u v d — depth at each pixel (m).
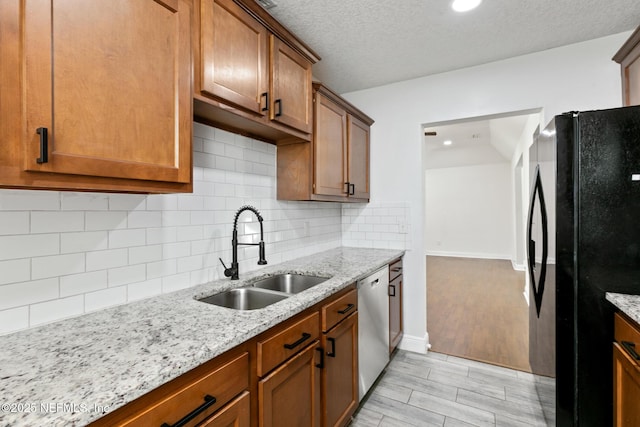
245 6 1.40
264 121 1.57
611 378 1.35
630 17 1.82
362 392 1.87
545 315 1.70
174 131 1.06
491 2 1.68
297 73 1.79
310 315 1.36
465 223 7.96
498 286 4.86
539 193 1.85
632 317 1.11
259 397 1.06
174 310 1.18
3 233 0.95
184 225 1.51
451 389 2.11
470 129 5.28
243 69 1.40
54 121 0.76
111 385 0.68
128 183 0.94
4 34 0.68
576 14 1.79
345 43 2.09
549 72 2.20
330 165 2.23
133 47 0.94
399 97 2.76
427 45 2.13
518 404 1.93
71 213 1.11
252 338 1.05
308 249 2.51
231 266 1.67
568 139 1.43
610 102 2.04
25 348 0.86
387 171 2.84
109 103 0.88
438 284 5.01
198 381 0.85
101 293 1.19
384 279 2.24
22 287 0.99
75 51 0.80
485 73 2.41
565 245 1.43
